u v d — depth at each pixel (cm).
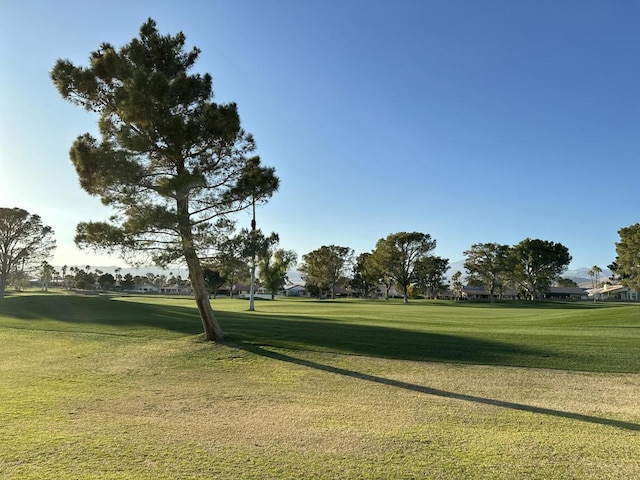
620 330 1875
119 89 1432
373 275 8569
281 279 8050
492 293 8512
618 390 998
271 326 2044
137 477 522
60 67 1541
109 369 1246
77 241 1466
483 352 1409
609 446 648
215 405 882
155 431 706
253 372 1204
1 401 894
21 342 1698
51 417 778
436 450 629
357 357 1370
